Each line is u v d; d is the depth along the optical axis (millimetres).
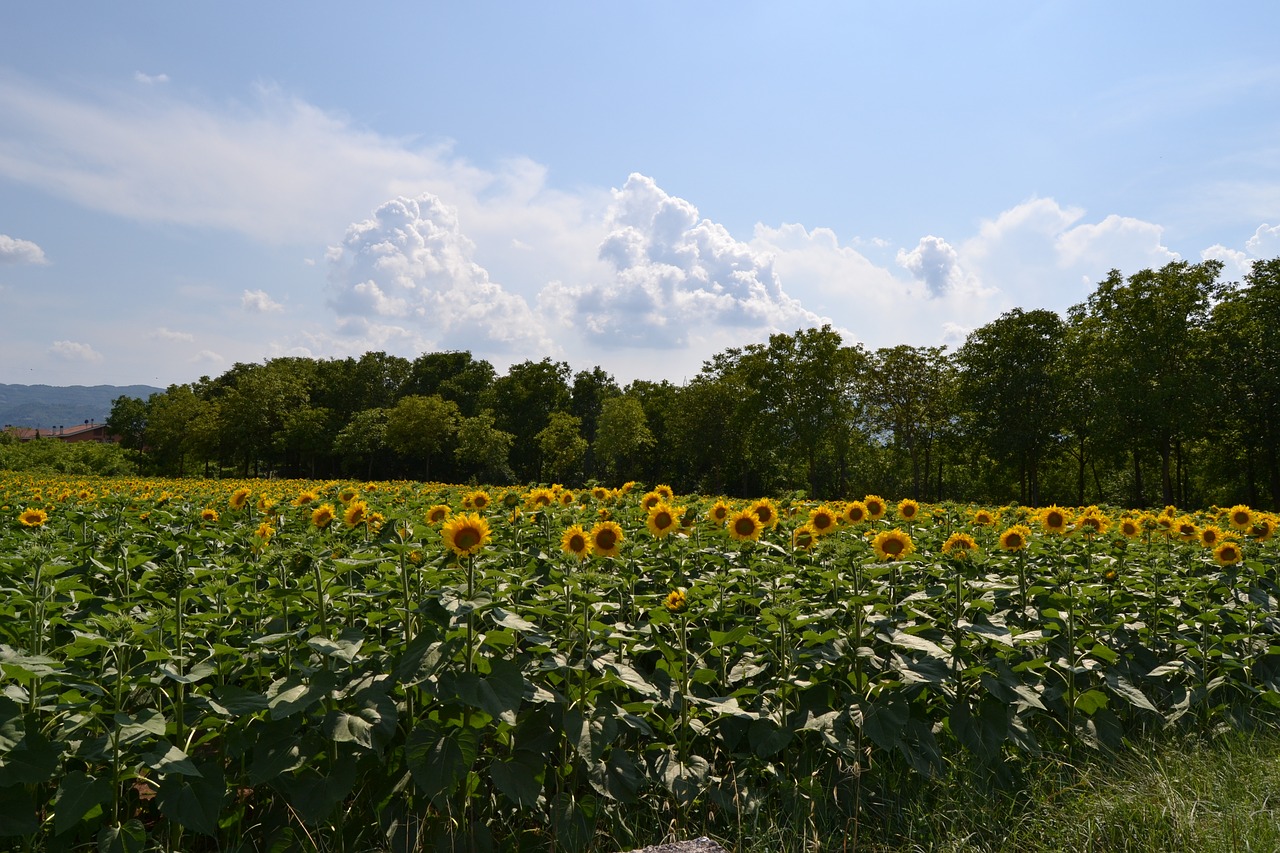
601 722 3975
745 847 3857
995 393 41531
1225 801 4250
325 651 3518
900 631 5004
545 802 3975
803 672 4848
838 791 4367
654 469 73188
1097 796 4391
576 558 4895
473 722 3758
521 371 78688
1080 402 40250
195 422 70750
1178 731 5367
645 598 4988
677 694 4582
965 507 11609
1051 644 5648
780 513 8234
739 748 4738
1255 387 36344
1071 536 7898
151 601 5445
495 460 64875
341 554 4488
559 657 4055
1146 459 42656
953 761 4582
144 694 4594
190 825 3219
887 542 5629
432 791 3383
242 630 4812
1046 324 41531
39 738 3064
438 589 4070
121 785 3613
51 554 4836
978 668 4715
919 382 51406
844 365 50594
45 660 3168
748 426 55719
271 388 71000
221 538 7219
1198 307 37375
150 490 13961
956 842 3959
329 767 3600
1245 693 5832
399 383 90625
